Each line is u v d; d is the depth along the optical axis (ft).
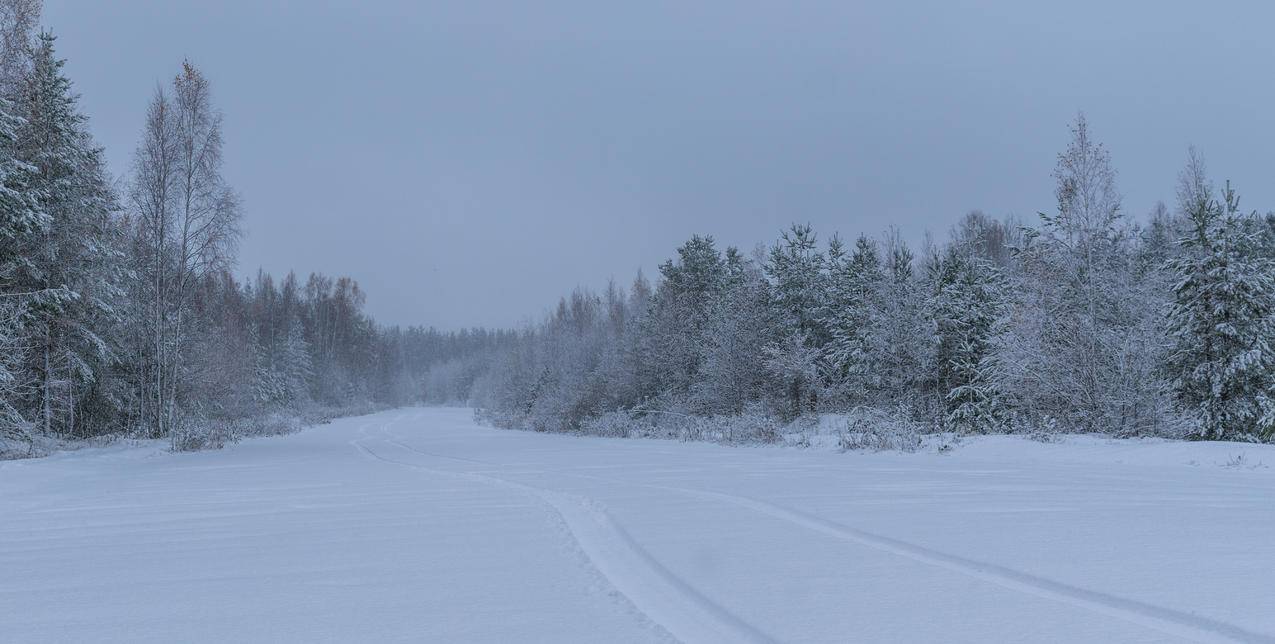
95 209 89.15
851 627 14.14
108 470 60.08
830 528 25.79
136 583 19.07
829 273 128.06
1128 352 77.25
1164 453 56.44
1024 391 83.66
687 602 16.38
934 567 19.35
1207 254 72.54
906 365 105.81
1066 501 32.53
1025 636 13.43
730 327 123.24
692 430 104.99
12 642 14.26
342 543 24.36
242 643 13.97
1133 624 14.10
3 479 49.16
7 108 73.72
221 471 57.26
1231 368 69.36
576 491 38.40
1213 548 21.22
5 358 70.18
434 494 38.60
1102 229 80.33
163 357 99.35
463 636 14.07
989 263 110.42
